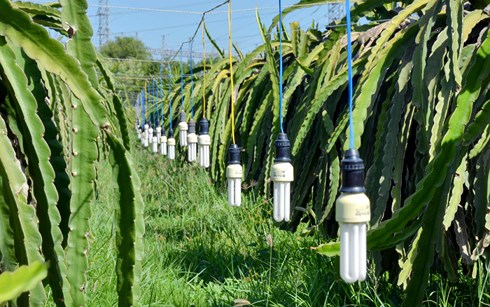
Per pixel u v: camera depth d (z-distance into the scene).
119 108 1.56
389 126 2.13
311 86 2.65
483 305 2.28
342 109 2.66
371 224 2.10
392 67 2.37
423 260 1.75
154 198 5.57
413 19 2.46
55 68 1.17
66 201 1.35
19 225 1.17
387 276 2.68
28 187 1.34
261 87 3.68
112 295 2.53
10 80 1.20
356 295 2.36
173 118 6.21
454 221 2.18
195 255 3.37
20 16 1.13
